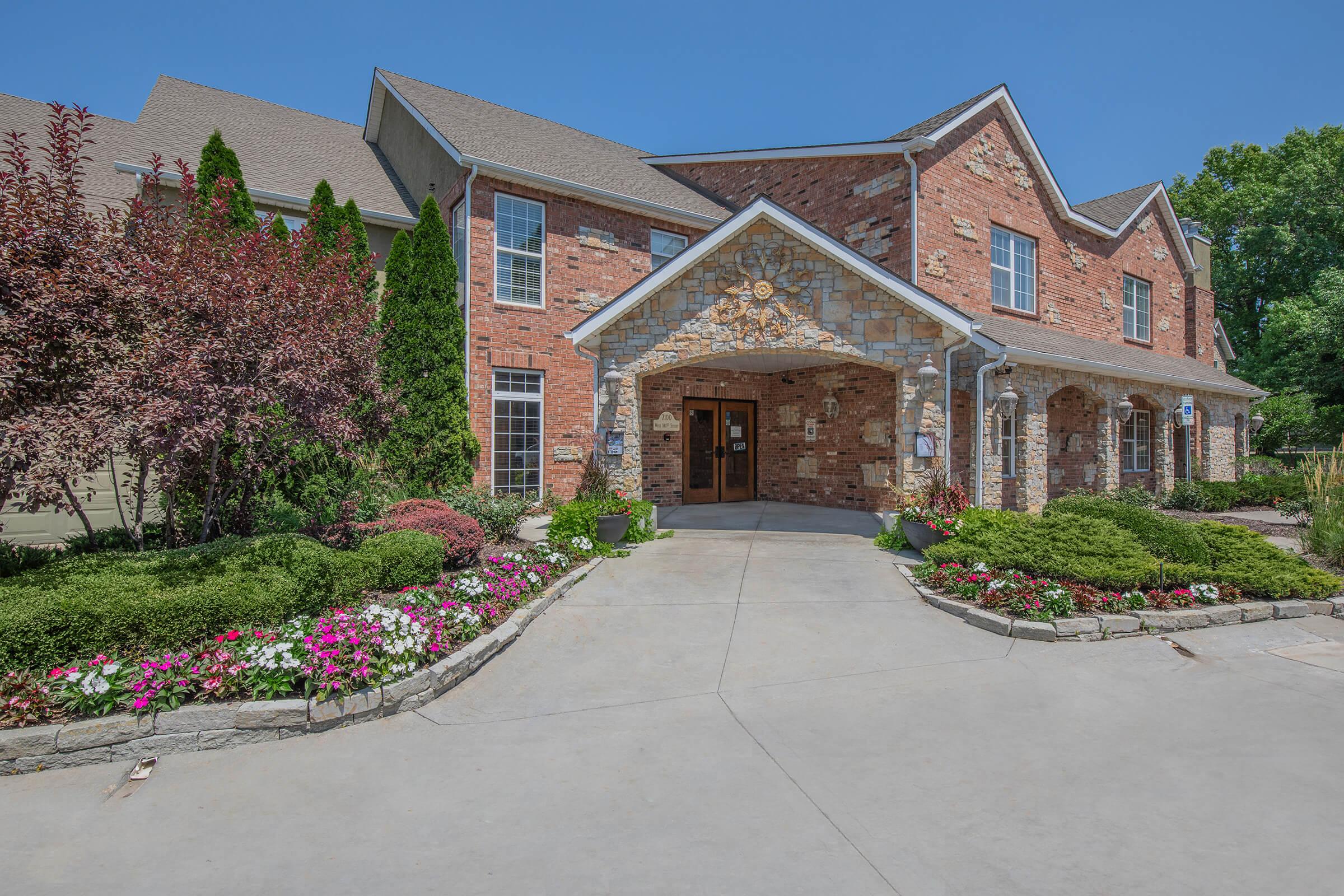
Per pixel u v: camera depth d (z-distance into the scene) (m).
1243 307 34.03
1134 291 17.62
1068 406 14.55
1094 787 3.47
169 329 5.26
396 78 15.09
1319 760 3.75
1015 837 3.04
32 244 4.99
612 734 4.12
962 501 8.98
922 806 3.30
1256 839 3.02
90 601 4.38
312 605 5.37
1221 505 14.38
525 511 11.11
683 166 17.45
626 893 2.67
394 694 4.38
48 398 5.06
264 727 4.02
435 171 13.28
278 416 6.12
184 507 7.41
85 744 3.73
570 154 14.73
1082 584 6.71
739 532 10.91
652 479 14.05
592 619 6.30
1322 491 9.80
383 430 6.98
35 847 2.99
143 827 3.15
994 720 4.29
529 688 4.82
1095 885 2.71
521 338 12.51
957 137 12.91
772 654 5.47
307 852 2.96
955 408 12.66
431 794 3.44
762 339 10.20
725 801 3.36
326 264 6.44
